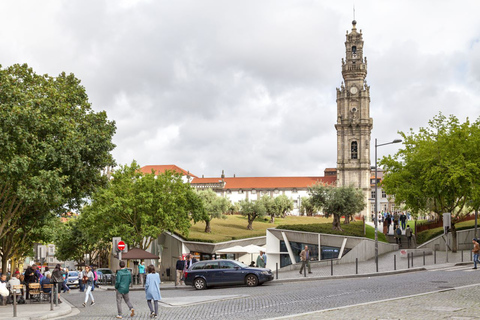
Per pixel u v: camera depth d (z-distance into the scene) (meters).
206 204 85.44
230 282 33.03
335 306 19.95
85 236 84.94
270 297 24.73
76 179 35.75
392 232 70.12
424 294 21.98
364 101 151.88
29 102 29.23
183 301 25.70
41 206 35.91
